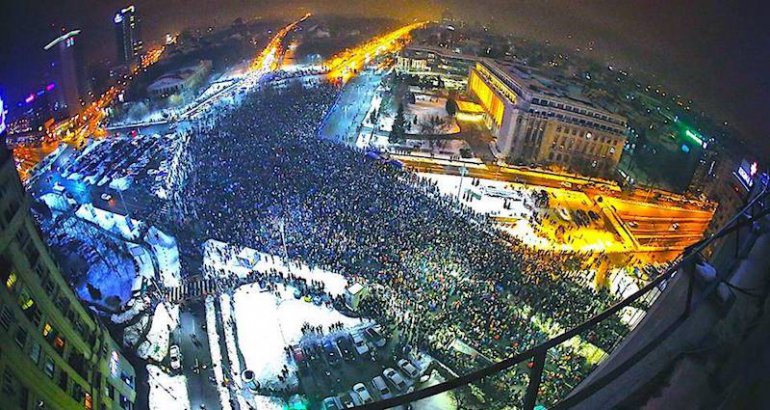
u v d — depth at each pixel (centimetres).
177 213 8700
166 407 5384
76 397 4453
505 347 6091
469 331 6294
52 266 4775
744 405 969
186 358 5956
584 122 12862
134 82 17925
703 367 1174
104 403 4872
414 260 7538
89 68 17300
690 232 10219
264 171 10138
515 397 5406
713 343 1240
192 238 8062
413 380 5675
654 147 14225
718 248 2378
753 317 1220
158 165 10844
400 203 9269
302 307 6700
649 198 11706
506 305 6731
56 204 9069
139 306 6631
